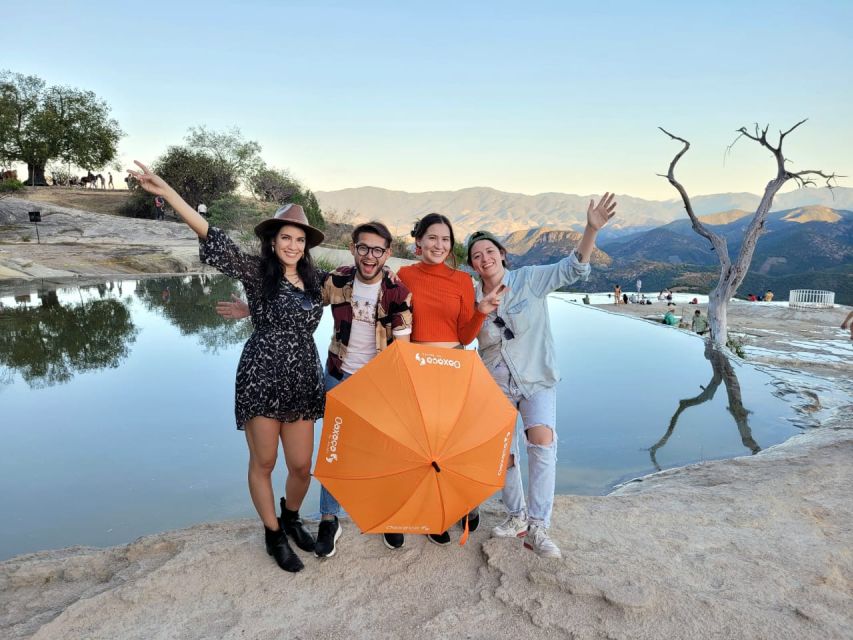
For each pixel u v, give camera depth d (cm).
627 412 847
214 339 1402
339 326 338
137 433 716
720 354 1402
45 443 680
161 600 294
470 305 354
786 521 409
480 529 373
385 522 271
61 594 314
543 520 334
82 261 3384
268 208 4356
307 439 323
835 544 375
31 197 5741
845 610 299
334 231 5947
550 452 339
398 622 281
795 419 831
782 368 1279
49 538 457
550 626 276
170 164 5528
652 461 644
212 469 600
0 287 2530
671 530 386
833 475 502
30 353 1241
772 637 272
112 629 273
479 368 304
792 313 2998
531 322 348
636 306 3469
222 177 5547
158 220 5194
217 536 370
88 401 869
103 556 354
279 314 308
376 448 270
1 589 321
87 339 1391
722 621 282
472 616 284
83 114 6744
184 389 944
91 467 605
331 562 329
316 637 269
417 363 288
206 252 301
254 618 282
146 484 561
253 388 305
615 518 398
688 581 318
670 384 1044
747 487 475
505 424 291
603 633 272
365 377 286
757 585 318
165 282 2889
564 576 308
